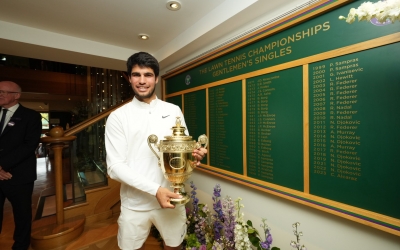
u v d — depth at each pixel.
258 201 1.37
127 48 2.34
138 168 0.98
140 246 1.07
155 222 1.05
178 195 0.85
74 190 2.20
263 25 1.28
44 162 5.64
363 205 0.85
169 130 1.05
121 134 0.97
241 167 1.45
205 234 1.59
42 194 2.87
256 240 1.24
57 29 1.86
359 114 0.86
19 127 1.56
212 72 1.70
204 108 1.81
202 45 1.83
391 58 0.76
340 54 0.90
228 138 1.56
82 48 2.07
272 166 1.24
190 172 0.92
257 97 1.31
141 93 0.94
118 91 4.84
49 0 1.41
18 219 1.59
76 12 1.57
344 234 0.95
